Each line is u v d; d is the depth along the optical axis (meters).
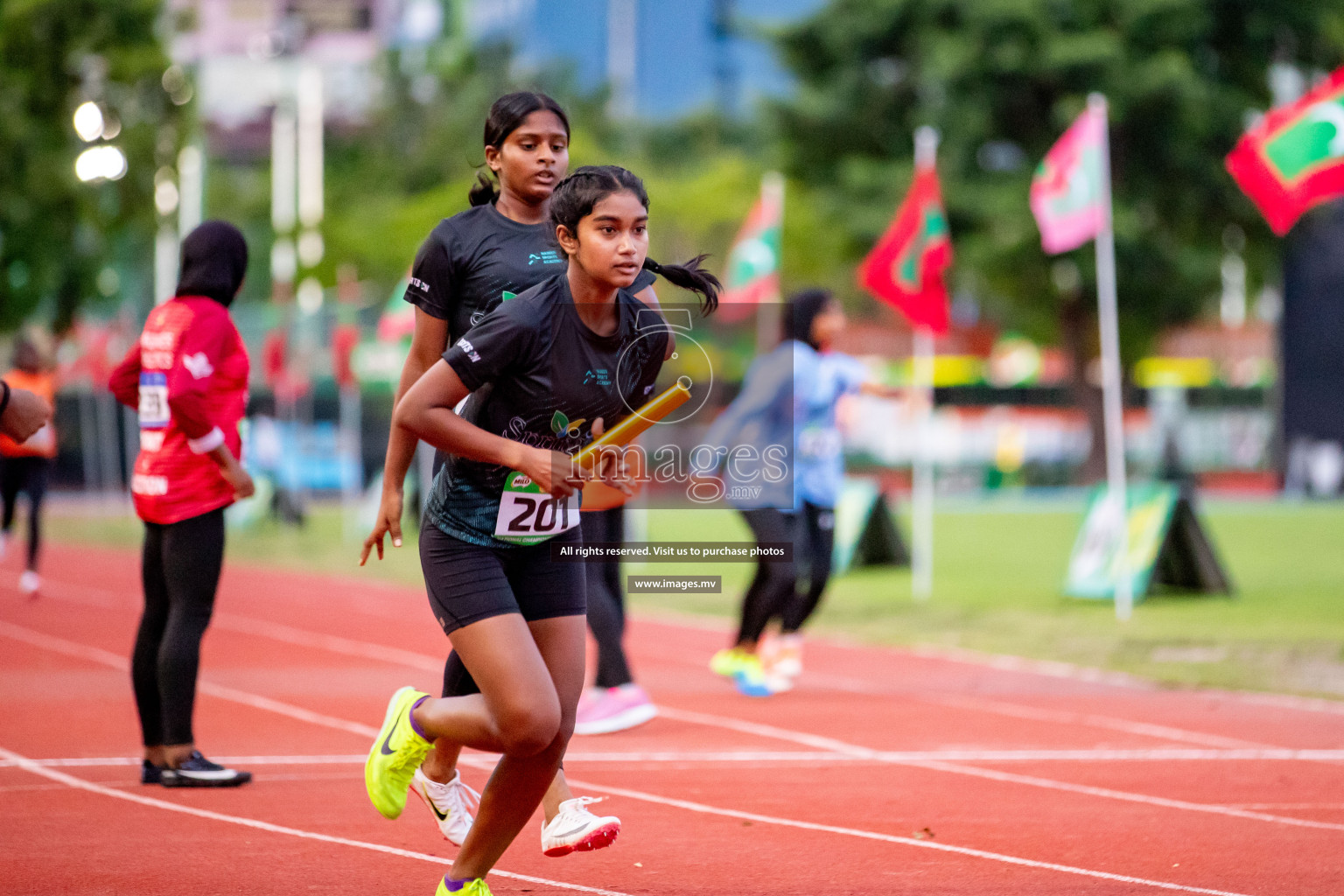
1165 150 123.12
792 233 139.75
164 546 21.27
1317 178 36.22
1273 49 127.44
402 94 194.38
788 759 23.98
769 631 41.66
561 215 13.90
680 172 167.12
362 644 38.72
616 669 26.44
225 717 27.69
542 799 15.54
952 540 76.44
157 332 21.14
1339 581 53.44
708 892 16.11
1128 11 121.50
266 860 17.22
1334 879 16.73
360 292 128.12
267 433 87.62
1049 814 20.06
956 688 31.67
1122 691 31.11
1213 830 19.11
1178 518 48.03
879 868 17.14
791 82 137.88
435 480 14.48
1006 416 140.62
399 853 17.61
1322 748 24.94
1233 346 161.38
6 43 82.00
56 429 119.50
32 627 41.28
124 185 88.44
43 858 17.27
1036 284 129.75
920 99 130.75
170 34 90.69
